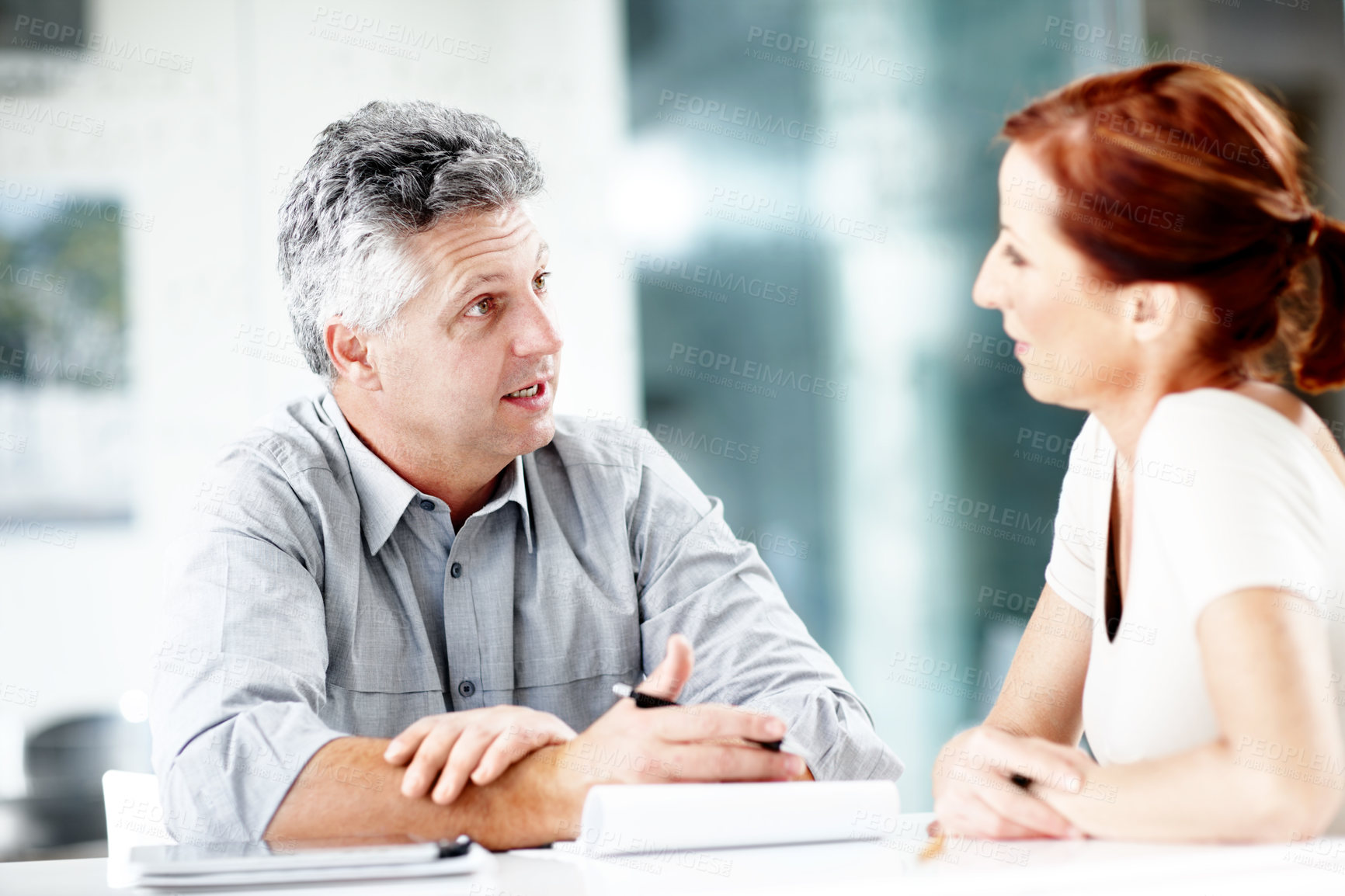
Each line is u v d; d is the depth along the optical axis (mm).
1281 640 707
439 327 1162
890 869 689
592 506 1364
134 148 2945
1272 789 701
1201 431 772
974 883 636
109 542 2924
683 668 931
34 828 2336
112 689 2900
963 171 2818
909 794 2814
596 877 696
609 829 762
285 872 685
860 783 817
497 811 888
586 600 1317
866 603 2922
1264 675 705
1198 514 749
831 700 1135
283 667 1066
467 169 1151
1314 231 816
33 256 2908
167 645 1080
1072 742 999
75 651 2895
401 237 1147
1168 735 791
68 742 2479
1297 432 777
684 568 1343
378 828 896
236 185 2986
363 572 1246
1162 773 743
